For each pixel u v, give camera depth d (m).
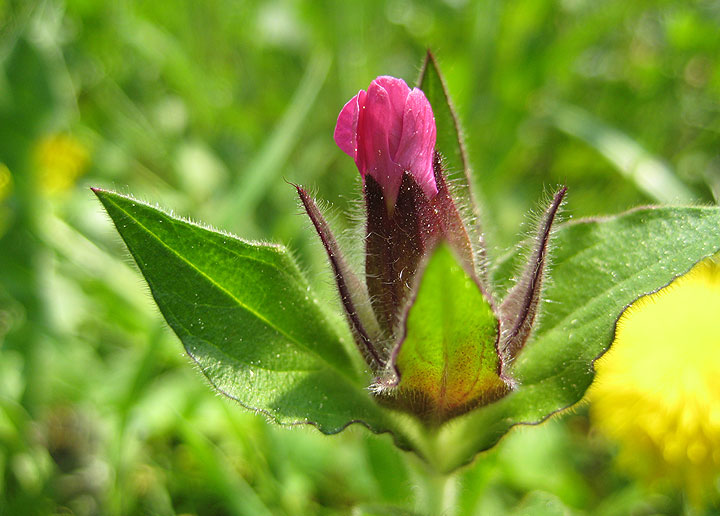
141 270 0.07
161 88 0.15
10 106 0.11
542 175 0.14
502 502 0.10
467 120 0.13
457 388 0.07
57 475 0.10
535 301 0.07
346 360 0.08
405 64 0.16
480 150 0.13
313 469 0.10
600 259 0.08
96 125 0.14
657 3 0.14
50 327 0.11
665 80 0.14
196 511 0.10
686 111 0.14
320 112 0.15
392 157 0.07
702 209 0.08
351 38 0.15
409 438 0.08
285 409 0.08
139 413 0.10
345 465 0.10
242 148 0.14
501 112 0.13
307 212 0.07
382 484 0.09
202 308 0.08
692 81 0.14
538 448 0.10
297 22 0.16
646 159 0.12
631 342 0.09
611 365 0.09
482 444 0.08
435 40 0.16
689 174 0.13
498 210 0.13
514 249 0.08
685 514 0.10
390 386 0.07
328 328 0.08
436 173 0.07
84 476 0.10
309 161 0.14
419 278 0.07
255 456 0.10
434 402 0.07
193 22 0.16
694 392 0.09
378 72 0.15
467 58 0.14
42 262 0.11
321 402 0.08
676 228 0.08
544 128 0.14
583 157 0.13
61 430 0.11
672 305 0.09
